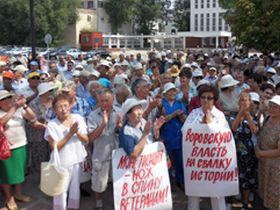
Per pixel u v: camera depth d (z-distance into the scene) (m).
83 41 71.25
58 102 5.34
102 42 77.00
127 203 5.05
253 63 13.85
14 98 5.77
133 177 5.08
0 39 76.06
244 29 19.02
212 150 5.23
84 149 5.54
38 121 6.59
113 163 5.02
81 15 84.94
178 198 6.42
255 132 5.51
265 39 18.30
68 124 5.40
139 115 5.10
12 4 71.44
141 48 88.00
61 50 50.09
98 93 5.99
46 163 5.02
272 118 5.16
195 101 6.44
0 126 5.41
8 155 5.49
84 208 6.03
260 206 6.00
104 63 10.69
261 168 5.41
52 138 5.27
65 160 5.31
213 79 10.86
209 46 82.31
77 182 5.49
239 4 19.16
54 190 4.98
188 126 5.29
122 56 17.34
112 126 5.66
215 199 5.42
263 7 17.00
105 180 5.71
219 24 88.69
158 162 5.23
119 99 6.37
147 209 5.16
